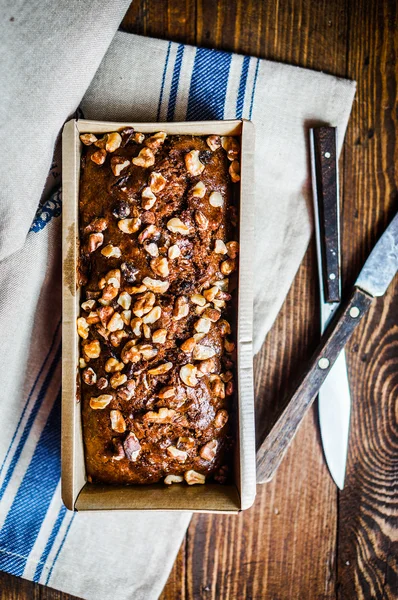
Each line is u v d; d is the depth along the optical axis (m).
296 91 0.53
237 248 0.48
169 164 0.47
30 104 0.47
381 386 0.55
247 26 0.54
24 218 0.48
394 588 0.56
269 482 0.55
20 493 0.53
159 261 0.47
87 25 0.48
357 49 0.54
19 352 0.52
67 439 0.46
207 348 0.47
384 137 0.55
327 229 0.52
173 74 0.52
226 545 0.55
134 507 0.47
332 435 0.54
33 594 0.55
